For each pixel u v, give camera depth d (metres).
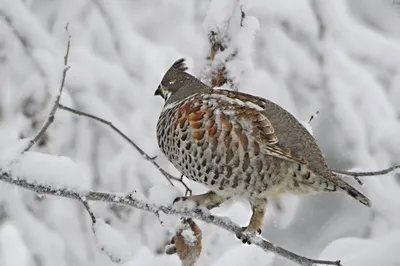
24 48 9.97
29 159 6.54
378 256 9.45
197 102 7.61
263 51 11.20
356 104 10.77
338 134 10.89
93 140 10.18
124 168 10.05
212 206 7.97
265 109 7.67
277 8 10.94
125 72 10.77
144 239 9.86
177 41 12.09
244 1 9.09
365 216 12.45
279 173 7.54
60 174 6.55
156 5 12.34
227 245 9.49
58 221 9.49
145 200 7.04
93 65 10.54
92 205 9.86
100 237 6.45
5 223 9.06
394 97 11.19
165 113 8.28
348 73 10.87
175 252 7.67
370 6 12.21
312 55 11.14
